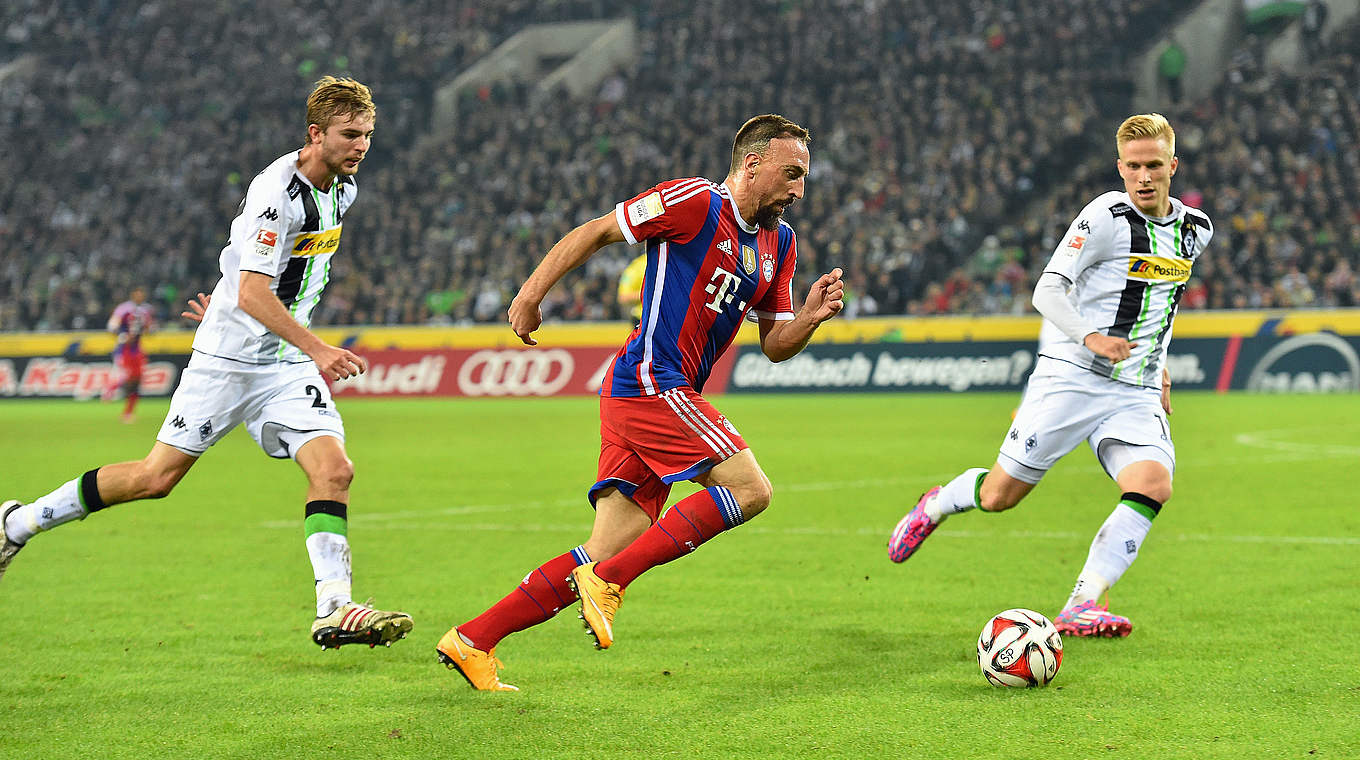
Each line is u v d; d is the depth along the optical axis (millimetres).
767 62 121562
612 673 15844
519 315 14711
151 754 12602
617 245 103938
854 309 95375
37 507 16766
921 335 87438
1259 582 21594
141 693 15070
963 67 114312
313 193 16234
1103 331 18328
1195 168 97125
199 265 116188
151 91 137125
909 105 111875
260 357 16453
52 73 140750
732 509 14711
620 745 12656
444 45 137125
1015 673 14672
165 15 143125
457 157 123188
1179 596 20469
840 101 115188
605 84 128500
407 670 16234
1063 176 106000
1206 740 12547
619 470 15562
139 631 18766
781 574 23344
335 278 111438
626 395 15297
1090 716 13484
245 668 16375
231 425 16719
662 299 15125
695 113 118188
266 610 20406
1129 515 17766
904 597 20984
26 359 104562
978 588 21703
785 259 16375
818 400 84312
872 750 12359
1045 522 30141
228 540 28422
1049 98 109000
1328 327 79500
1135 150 17969
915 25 119250
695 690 14906
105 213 123938
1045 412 18609
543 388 94750
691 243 15000
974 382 85812
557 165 118125
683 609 20109
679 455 15023
